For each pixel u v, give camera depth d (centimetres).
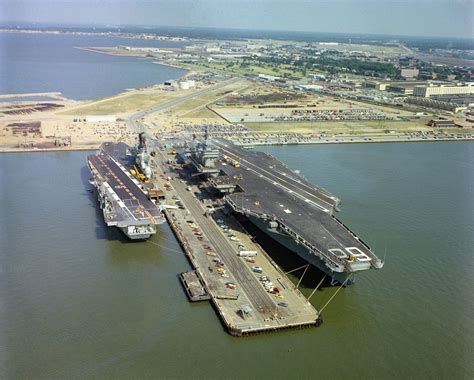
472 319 9606
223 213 14400
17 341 8550
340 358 8431
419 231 13638
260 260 11612
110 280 10650
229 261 11475
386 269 11444
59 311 9462
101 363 8081
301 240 11100
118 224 11881
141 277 10812
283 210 12838
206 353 8419
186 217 13975
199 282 10425
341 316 9600
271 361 8300
